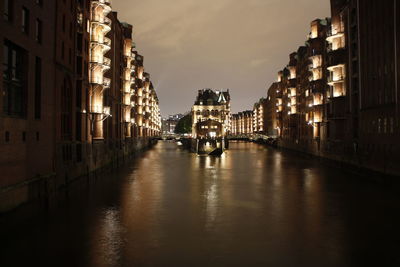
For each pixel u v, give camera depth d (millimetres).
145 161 67938
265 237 18766
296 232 19719
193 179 41844
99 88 46719
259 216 23344
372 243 17828
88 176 41469
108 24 48438
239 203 27547
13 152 23094
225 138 114125
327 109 66062
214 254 16250
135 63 96875
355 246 17359
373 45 44844
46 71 29391
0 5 21375
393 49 39500
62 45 34031
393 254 16266
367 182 39688
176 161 68188
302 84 90312
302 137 89562
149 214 23812
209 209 25406
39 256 15898
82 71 40312
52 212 24094
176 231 19812
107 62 47656
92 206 26125
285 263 15219
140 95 103312
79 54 39969
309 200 28828
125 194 31172
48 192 28578
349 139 53469
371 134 44562
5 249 16750
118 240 18188
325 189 34469
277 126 131375
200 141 91500
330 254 16266
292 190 33875
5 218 21391
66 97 35406
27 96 25531
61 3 33156
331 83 59000
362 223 21641
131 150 84750
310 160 70562
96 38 46344
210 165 59844
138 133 102875
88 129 42875
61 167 32625
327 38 59406
